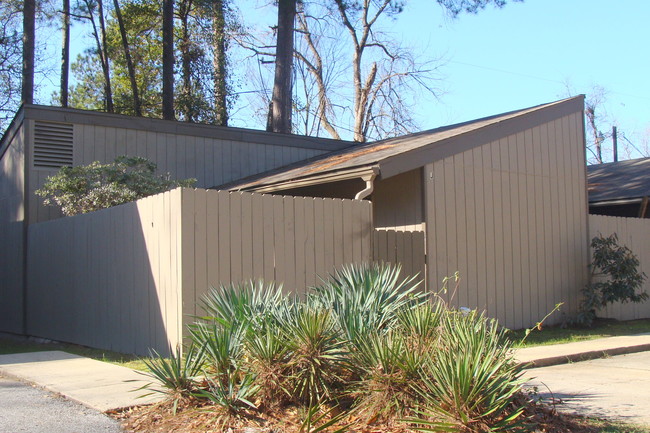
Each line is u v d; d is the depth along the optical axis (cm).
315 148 1836
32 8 2205
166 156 1605
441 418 516
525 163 1374
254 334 602
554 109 1445
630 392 750
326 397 588
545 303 1384
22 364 902
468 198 1258
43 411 627
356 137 3206
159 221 928
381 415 557
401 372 553
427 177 1192
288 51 2236
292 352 589
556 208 1427
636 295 1450
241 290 693
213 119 2894
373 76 3231
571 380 827
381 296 669
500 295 1295
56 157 1486
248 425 561
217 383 603
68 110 1502
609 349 1059
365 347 585
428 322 601
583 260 1467
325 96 3275
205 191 901
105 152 1537
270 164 1755
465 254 1239
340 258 1030
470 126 1421
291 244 976
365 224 1071
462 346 546
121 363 913
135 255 992
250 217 939
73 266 1218
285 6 2236
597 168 2380
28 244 1441
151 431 559
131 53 3053
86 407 643
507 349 599
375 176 1100
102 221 1108
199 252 886
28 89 2166
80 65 3612
